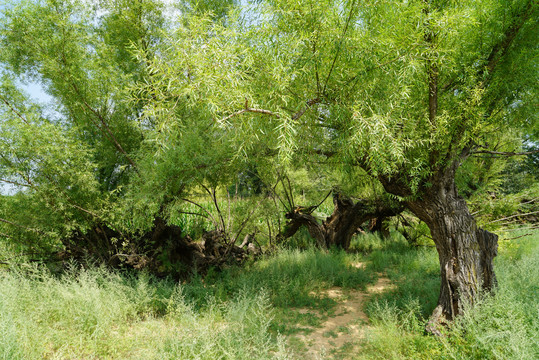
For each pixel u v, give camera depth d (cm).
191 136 619
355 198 1082
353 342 430
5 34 621
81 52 659
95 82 659
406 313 477
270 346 384
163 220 707
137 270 681
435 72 412
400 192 491
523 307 418
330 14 368
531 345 336
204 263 768
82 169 608
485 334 370
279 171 864
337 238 1091
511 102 479
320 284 704
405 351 392
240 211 910
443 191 470
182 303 495
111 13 775
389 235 1259
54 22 622
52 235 604
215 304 539
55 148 568
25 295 477
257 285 639
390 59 392
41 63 639
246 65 356
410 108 430
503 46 448
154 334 421
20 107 643
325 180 1051
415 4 382
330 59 394
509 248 854
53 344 388
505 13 435
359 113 365
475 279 449
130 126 707
